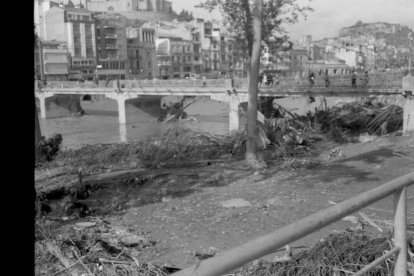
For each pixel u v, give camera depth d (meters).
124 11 191.38
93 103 88.88
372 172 16.92
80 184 16.39
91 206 14.20
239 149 23.62
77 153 23.05
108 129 52.75
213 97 47.97
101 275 7.35
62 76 92.06
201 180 17.69
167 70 118.50
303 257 6.88
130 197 15.40
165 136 25.39
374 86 35.22
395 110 32.25
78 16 97.62
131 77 103.56
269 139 24.33
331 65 137.12
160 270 7.54
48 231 10.11
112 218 12.71
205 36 132.25
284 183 16.14
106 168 21.11
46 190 16.00
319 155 21.72
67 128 55.00
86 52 98.19
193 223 11.88
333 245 6.83
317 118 33.28
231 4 36.56
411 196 12.61
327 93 39.06
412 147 21.09
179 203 14.20
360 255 6.26
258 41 19.44
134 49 110.25
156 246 10.09
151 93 55.78
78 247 9.05
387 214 10.63
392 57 184.00
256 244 1.78
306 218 2.05
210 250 9.70
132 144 23.73
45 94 68.12
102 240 9.93
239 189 15.84
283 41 39.12
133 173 19.48
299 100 74.38
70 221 12.23
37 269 7.80
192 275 1.57
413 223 8.56
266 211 12.70
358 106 36.50
